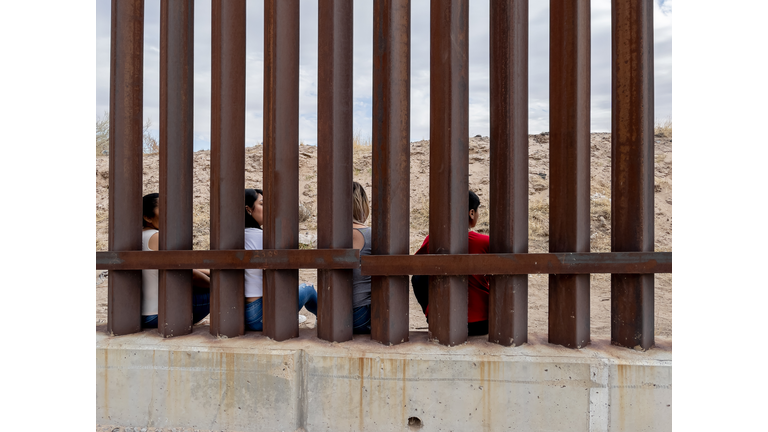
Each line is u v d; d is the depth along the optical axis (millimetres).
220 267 2377
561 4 2271
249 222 2938
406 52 2346
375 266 2287
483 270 2221
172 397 2350
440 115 2318
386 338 2338
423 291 2707
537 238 8008
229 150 2449
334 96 2354
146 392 2363
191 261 2391
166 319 2465
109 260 2463
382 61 2338
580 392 2158
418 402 2215
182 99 2502
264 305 2461
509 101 2277
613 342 2344
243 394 2305
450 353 2227
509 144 2279
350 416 2254
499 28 2312
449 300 2299
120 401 2379
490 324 2359
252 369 2295
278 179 2371
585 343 2311
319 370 2270
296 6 2396
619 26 2283
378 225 2375
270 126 2393
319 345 2354
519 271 2215
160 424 2359
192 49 2531
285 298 2424
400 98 2336
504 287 2301
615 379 2146
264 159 2439
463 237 2336
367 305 2613
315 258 2303
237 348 2320
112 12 2525
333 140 2352
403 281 2373
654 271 2146
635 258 2164
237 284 2488
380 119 2354
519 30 2277
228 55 2438
